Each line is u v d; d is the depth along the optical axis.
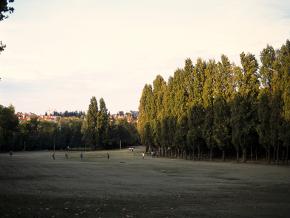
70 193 34.94
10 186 40.78
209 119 104.81
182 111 117.00
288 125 79.00
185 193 35.88
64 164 89.62
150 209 26.09
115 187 40.84
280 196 33.66
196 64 114.50
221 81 103.38
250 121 91.75
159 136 136.62
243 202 29.80
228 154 113.81
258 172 63.25
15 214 23.33
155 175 58.62
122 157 135.25
